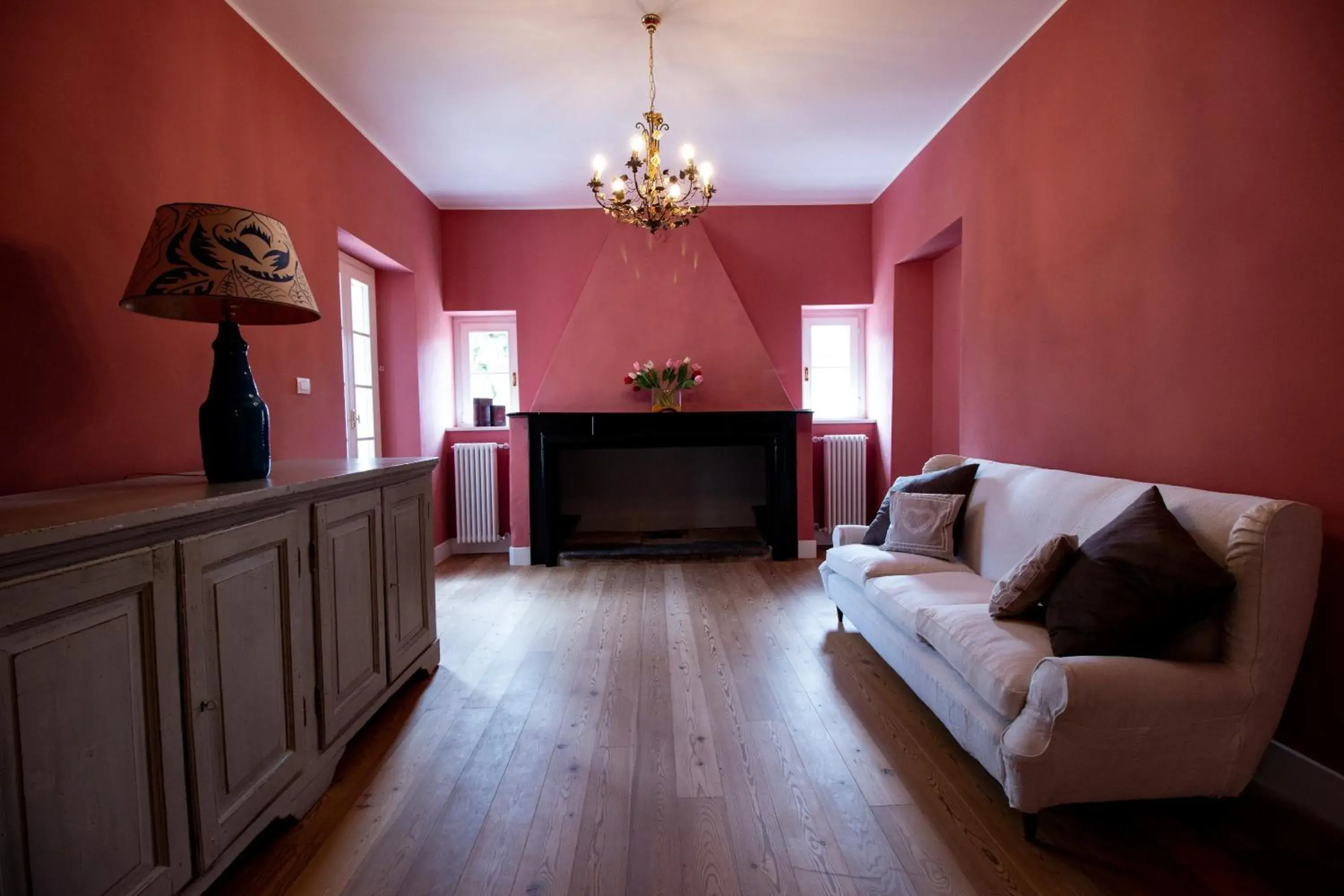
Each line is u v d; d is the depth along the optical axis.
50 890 0.96
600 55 2.81
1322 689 1.60
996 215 3.05
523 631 3.08
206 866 1.27
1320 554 1.49
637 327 4.68
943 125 3.59
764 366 4.66
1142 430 2.16
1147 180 2.11
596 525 4.92
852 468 4.84
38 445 1.62
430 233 4.54
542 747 1.99
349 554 1.91
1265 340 1.71
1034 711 1.48
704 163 2.90
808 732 2.06
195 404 2.18
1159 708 1.42
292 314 1.93
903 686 2.41
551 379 4.64
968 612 1.94
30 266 1.60
